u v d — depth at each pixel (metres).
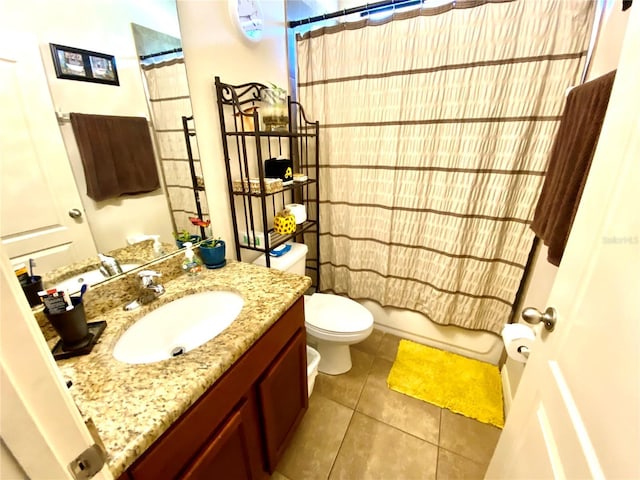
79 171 0.86
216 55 1.24
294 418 1.23
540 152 1.31
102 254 0.94
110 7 0.87
